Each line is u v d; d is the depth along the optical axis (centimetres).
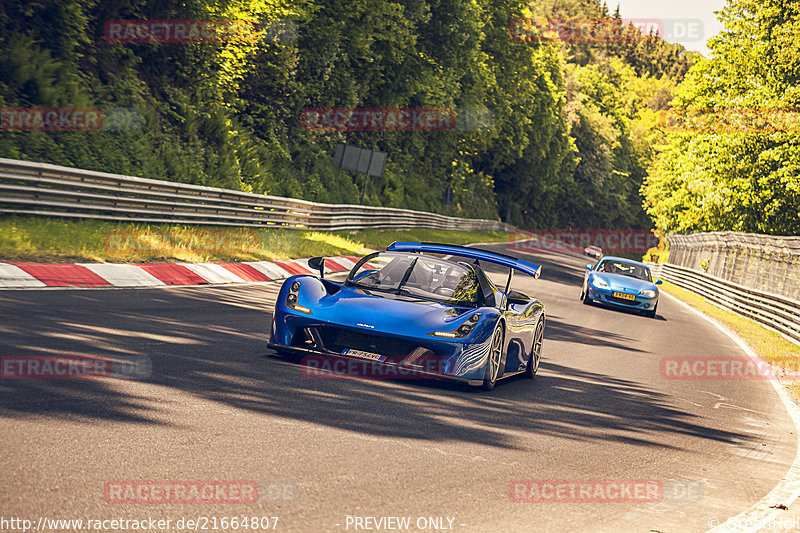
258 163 7388
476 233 15650
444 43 13188
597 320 4478
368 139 12106
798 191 10519
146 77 6225
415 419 1530
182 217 4631
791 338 4819
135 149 5275
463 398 1820
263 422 1352
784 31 11456
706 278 8381
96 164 4809
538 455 1393
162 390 1473
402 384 1864
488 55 16888
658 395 2295
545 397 2008
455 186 16325
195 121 6431
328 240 6406
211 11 6150
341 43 9825
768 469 1537
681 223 15225
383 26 10544
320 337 1895
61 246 3253
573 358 2839
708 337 4456
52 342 1766
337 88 9956
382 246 7781
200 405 1406
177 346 1936
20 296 2388
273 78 8081
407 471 1180
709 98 12675
